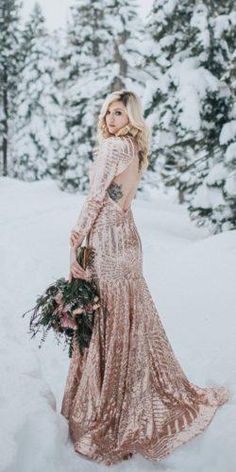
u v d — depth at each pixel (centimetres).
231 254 798
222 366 447
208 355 477
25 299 647
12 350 434
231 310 586
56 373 447
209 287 676
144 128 311
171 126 1423
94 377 306
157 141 1439
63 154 2555
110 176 297
